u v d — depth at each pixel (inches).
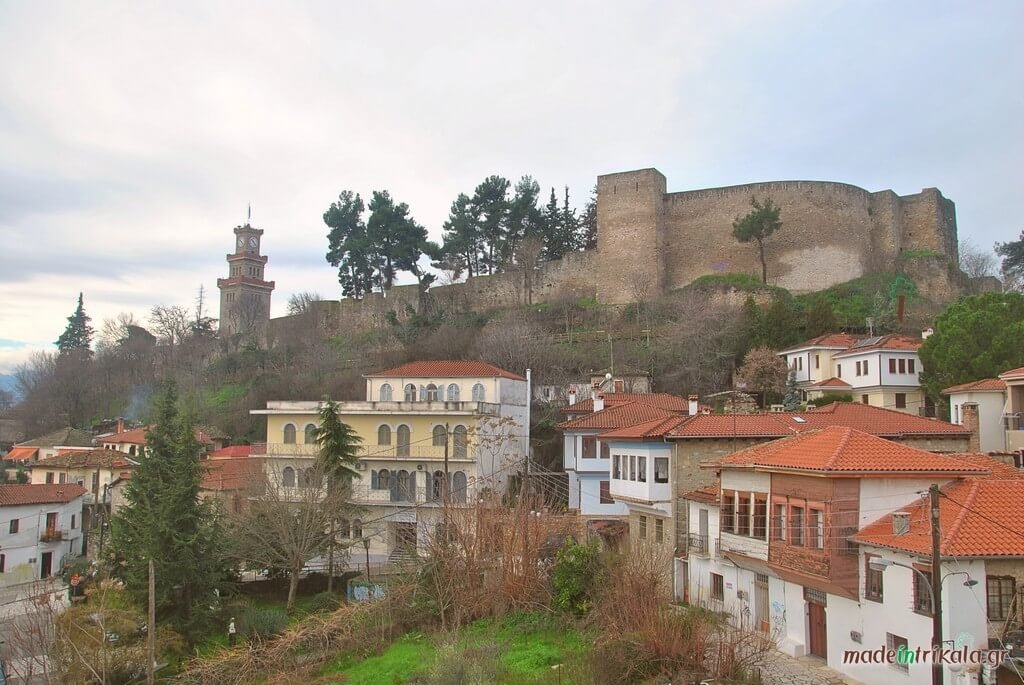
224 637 1446.9
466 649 1112.2
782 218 3553.2
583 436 1927.9
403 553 1715.1
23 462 2999.5
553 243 4220.0
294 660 1261.1
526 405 2541.8
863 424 1520.7
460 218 4252.0
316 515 1670.8
